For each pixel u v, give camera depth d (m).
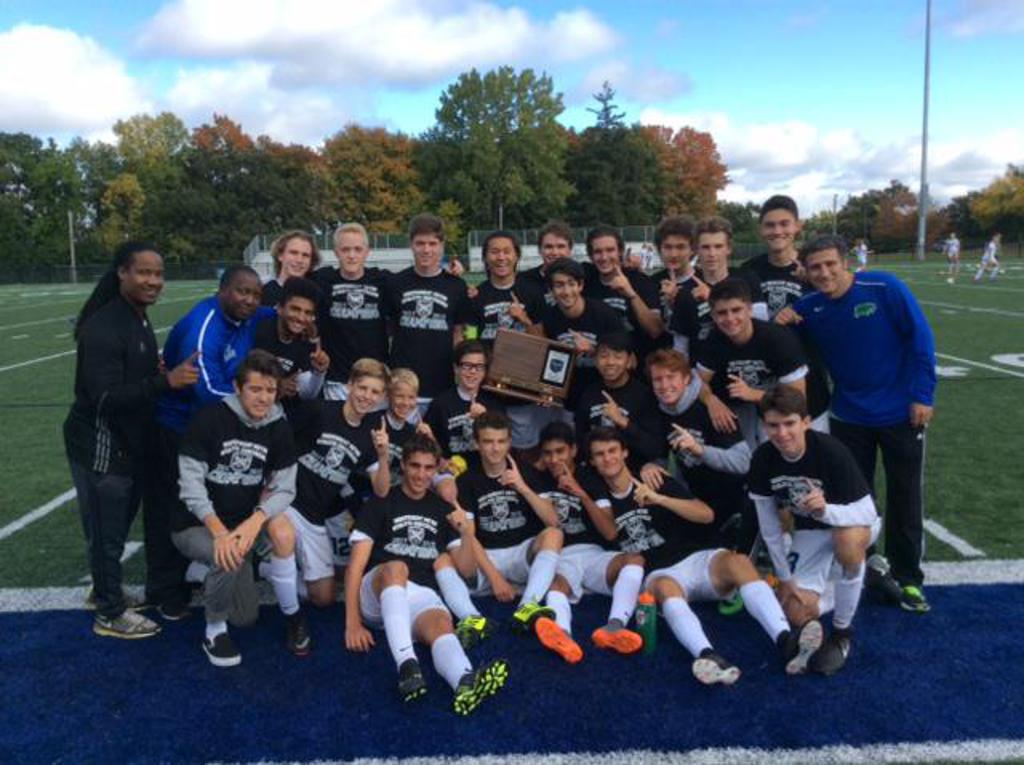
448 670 3.05
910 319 3.65
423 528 3.64
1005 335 13.01
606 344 4.21
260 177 57.72
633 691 3.05
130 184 60.22
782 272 4.49
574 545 3.98
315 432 3.92
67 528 5.07
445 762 2.63
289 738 2.80
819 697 2.98
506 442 3.96
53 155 59.06
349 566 3.53
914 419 3.66
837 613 3.20
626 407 4.30
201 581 4.00
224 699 3.07
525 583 4.07
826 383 4.23
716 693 3.03
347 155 56.31
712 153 70.56
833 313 3.82
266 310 4.42
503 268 4.92
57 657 3.43
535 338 4.52
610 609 3.79
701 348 4.14
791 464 3.38
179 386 3.38
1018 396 8.38
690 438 4.02
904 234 68.75
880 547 4.57
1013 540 4.52
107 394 3.38
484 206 58.28
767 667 3.22
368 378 3.82
